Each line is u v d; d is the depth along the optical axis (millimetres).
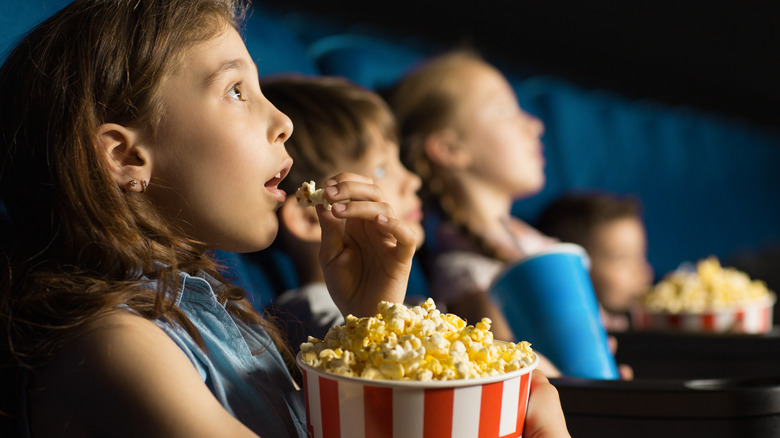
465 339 466
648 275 2475
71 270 529
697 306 1317
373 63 2143
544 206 2686
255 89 603
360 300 668
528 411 531
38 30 591
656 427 684
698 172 4328
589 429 711
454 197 1848
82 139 540
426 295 1704
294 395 628
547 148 2982
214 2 608
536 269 904
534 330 905
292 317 968
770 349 1085
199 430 445
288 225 1096
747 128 5078
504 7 2971
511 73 3053
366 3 2291
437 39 2691
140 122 558
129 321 479
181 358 482
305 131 1119
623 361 1162
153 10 574
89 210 533
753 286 1427
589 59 3605
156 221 566
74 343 470
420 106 1930
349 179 655
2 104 579
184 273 565
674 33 4039
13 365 497
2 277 532
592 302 937
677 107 4371
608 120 3562
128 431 442
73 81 549
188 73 565
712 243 4250
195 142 562
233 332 592
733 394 669
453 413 428
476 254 1698
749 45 4488
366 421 433
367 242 673
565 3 3279
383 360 432
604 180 3316
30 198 556
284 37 1757
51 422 468
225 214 574
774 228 5199
